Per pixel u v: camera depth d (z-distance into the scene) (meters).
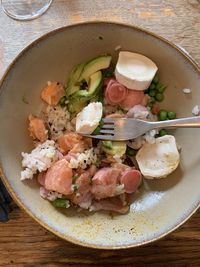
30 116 0.28
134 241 0.26
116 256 0.29
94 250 0.29
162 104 0.29
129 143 0.28
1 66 0.29
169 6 0.30
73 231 0.26
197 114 0.28
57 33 0.27
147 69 0.28
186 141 0.28
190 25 0.30
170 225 0.26
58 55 0.28
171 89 0.29
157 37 0.27
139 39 0.28
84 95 0.28
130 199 0.28
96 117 0.27
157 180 0.28
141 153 0.28
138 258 0.29
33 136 0.28
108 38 0.28
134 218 0.27
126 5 0.30
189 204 0.26
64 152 0.28
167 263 0.29
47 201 0.27
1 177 0.26
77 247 0.29
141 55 0.28
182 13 0.30
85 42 0.28
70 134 0.28
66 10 0.30
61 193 0.27
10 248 0.29
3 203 0.28
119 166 0.27
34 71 0.28
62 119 0.28
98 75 0.28
